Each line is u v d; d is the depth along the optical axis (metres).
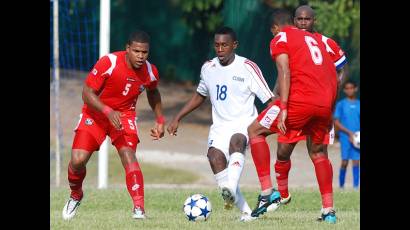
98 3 104.00
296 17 33.09
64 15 91.00
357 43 83.50
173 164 69.94
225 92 32.91
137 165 32.44
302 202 42.53
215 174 32.59
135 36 31.67
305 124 30.50
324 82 30.08
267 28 92.94
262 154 30.89
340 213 36.62
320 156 31.61
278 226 29.44
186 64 116.69
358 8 78.81
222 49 32.69
